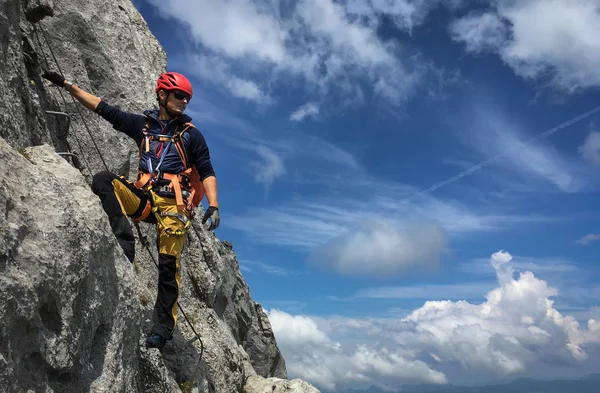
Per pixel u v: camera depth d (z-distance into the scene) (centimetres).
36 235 217
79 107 417
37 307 209
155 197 304
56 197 239
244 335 716
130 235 312
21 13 360
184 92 318
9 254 199
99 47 459
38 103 334
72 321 235
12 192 214
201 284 515
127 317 287
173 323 313
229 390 472
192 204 317
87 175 405
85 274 244
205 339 467
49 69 402
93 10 504
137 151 482
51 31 419
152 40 641
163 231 305
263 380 564
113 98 467
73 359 235
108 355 267
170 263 310
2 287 191
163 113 322
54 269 219
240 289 720
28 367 212
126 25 561
